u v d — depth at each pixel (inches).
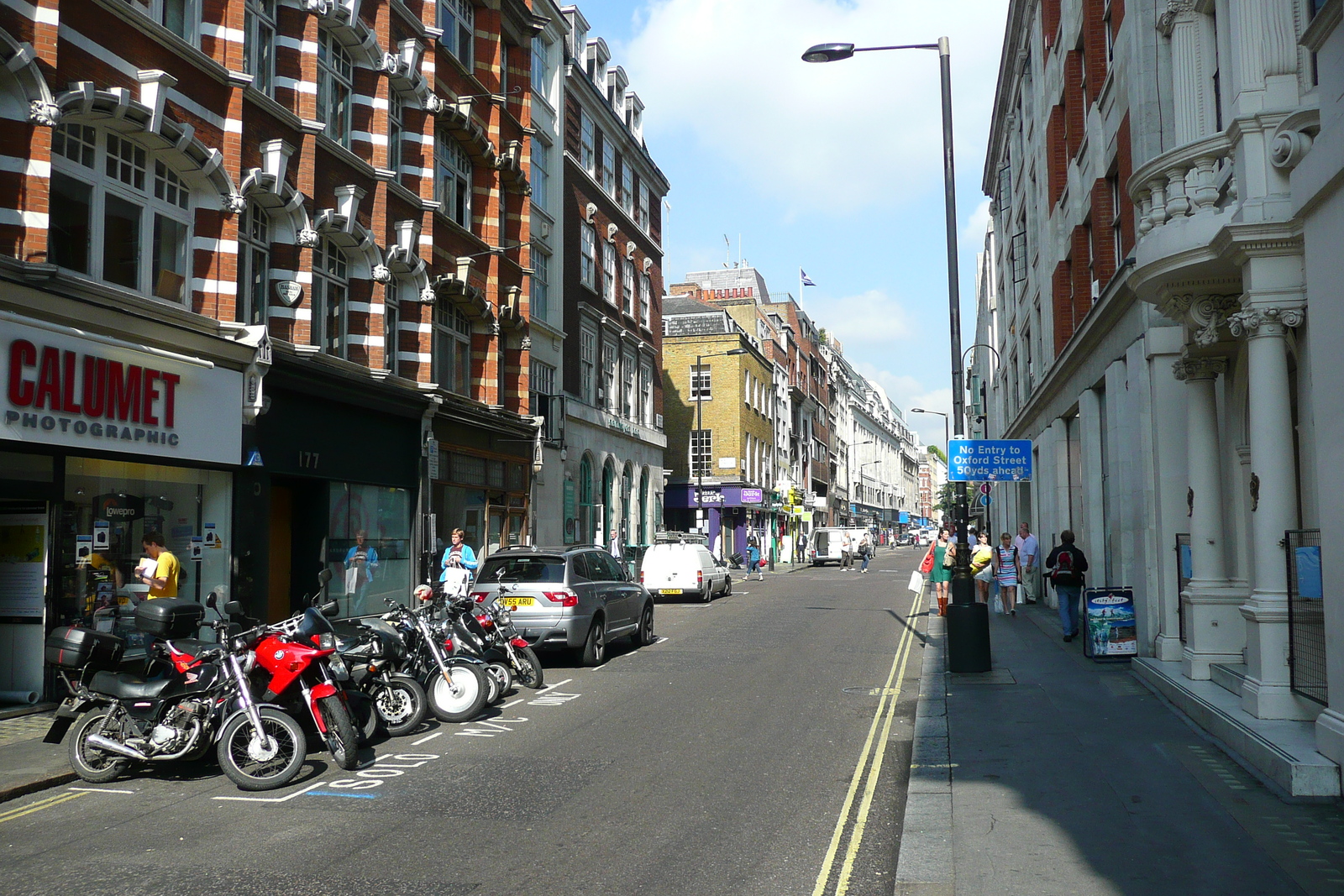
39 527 407.2
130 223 470.3
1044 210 911.7
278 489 629.3
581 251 1181.7
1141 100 498.9
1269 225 309.4
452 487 837.8
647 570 1079.6
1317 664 300.5
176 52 490.3
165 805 273.3
